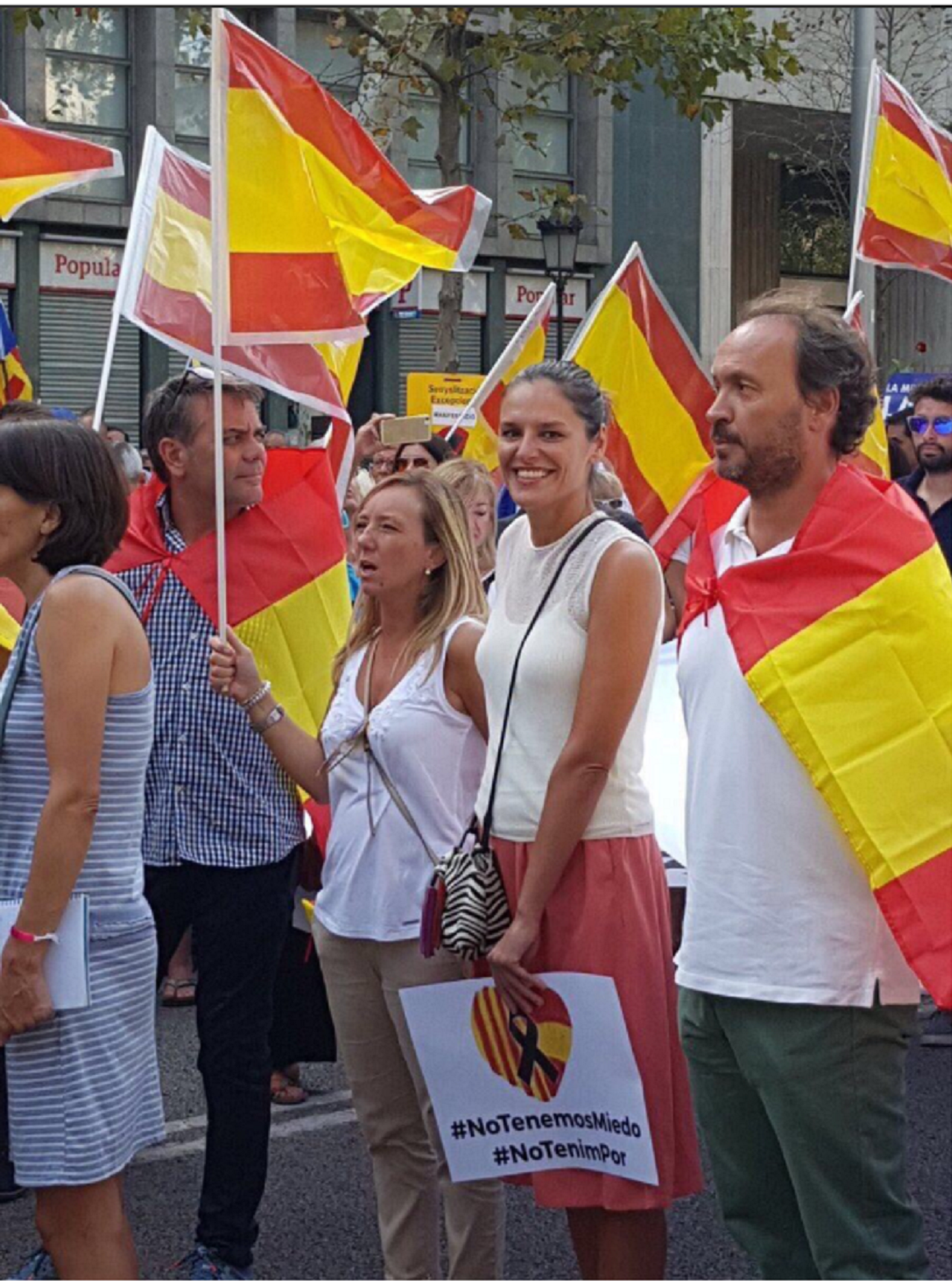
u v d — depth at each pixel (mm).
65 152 6562
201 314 5422
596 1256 3604
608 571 3420
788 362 3061
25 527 3316
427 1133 3926
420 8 15648
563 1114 3520
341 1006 3939
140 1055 3406
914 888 2965
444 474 5375
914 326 28875
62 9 18984
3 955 3252
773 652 3064
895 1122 3088
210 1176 4320
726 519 3311
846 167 25922
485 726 3818
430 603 3928
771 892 3064
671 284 26234
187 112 22531
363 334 4727
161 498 4609
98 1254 3350
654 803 4512
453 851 3629
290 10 22016
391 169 5430
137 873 3406
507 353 7508
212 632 4457
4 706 3309
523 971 3457
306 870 4758
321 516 4816
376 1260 4555
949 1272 4402
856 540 3049
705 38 16094
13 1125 3309
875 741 3010
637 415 6629
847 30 23547
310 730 4742
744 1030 3105
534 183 25172
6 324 7801
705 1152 5270
